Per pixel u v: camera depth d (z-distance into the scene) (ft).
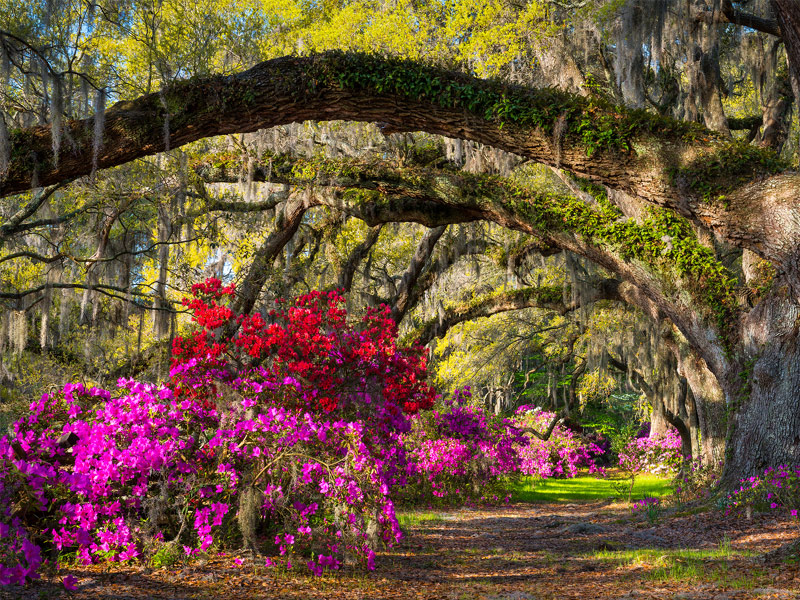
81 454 20.65
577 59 51.03
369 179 44.11
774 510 33.81
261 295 50.90
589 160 33.88
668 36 47.16
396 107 32.32
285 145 47.98
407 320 76.74
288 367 30.22
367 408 31.42
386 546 26.84
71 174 27.40
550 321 82.89
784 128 53.47
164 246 46.19
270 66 30.42
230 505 22.95
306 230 58.49
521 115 32.83
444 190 42.63
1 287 48.39
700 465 54.39
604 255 42.29
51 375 51.78
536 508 52.26
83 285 42.29
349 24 48.14
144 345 55.88
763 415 38.11
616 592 20.20
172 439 22.17
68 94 30.25
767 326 38.63
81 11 33.81
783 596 17.94
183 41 39.37
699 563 24.22
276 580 20.02
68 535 19.54
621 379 103.45
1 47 25.77
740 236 33.14
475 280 75.46
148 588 17.90
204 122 29.53
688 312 41.63
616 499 56.39
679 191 33.32
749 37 51.62
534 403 117.39
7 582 14.29
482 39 45.27
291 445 22.91
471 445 53.78
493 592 20.49
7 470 17.11
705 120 49.19
